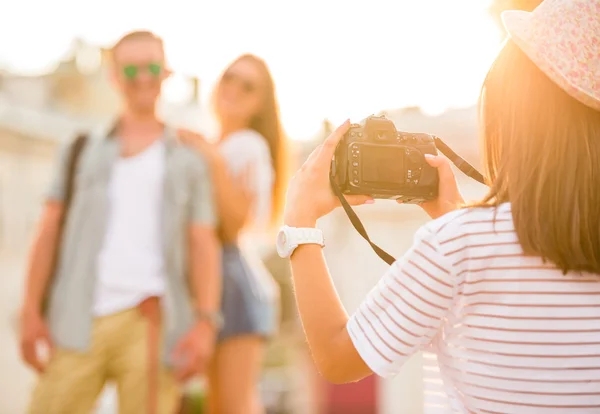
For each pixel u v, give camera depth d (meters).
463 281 1.44
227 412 3.93
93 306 3.41
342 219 13.70
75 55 22.06
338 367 1.50
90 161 3.53
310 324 1.53
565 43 1.45
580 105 1.46
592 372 1.40
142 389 3.38
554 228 1.41
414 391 12.36
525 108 1.49
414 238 1.49
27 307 3.48
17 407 15.83
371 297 1.50
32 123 16.14
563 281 1.41
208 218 3.62
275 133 4.39
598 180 1.44
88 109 22.19
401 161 1.70
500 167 1.52
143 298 3.41
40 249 3.52
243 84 4.29
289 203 1.64
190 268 3.60
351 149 1.68
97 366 3.42
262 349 4.05
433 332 1.47
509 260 1.42
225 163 3.86
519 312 1.41
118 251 3.44
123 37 3.64
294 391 15.32
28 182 16.42
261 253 16.00
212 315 3.55
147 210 3.49
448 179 1.74
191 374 3.49
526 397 1.41
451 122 12.02
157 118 3.67
